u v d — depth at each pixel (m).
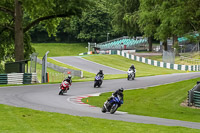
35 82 71.50
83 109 36.91
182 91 55.09
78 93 54.44
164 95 52.78
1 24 92.81
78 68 117.94
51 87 61.47
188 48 159.12
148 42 189.25
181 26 61.09
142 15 124.62
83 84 68.81
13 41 99.00
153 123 28.72
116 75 98.31
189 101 44.44
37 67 116.62
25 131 21.39
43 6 76.06
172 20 59.00
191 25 60.97
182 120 33.31
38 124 24.42
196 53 144.75
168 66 125.94
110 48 196.00
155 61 132.25
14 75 67.75
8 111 30.86
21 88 58.38
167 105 44.84
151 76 87.06
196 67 118.06
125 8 165.00
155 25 128.38
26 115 28.64
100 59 144.25
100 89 60.75
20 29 83.06
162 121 30.91
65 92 51.88
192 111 40.66
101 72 63.88
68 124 24.81
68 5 81.19
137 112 38.59
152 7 120.38
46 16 88.81
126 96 52.72
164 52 132.88
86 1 83.44
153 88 60.50
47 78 77.06
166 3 60.81
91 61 138.12
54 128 23.02
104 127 24.17
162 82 69.81
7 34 97.12
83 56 153.50
